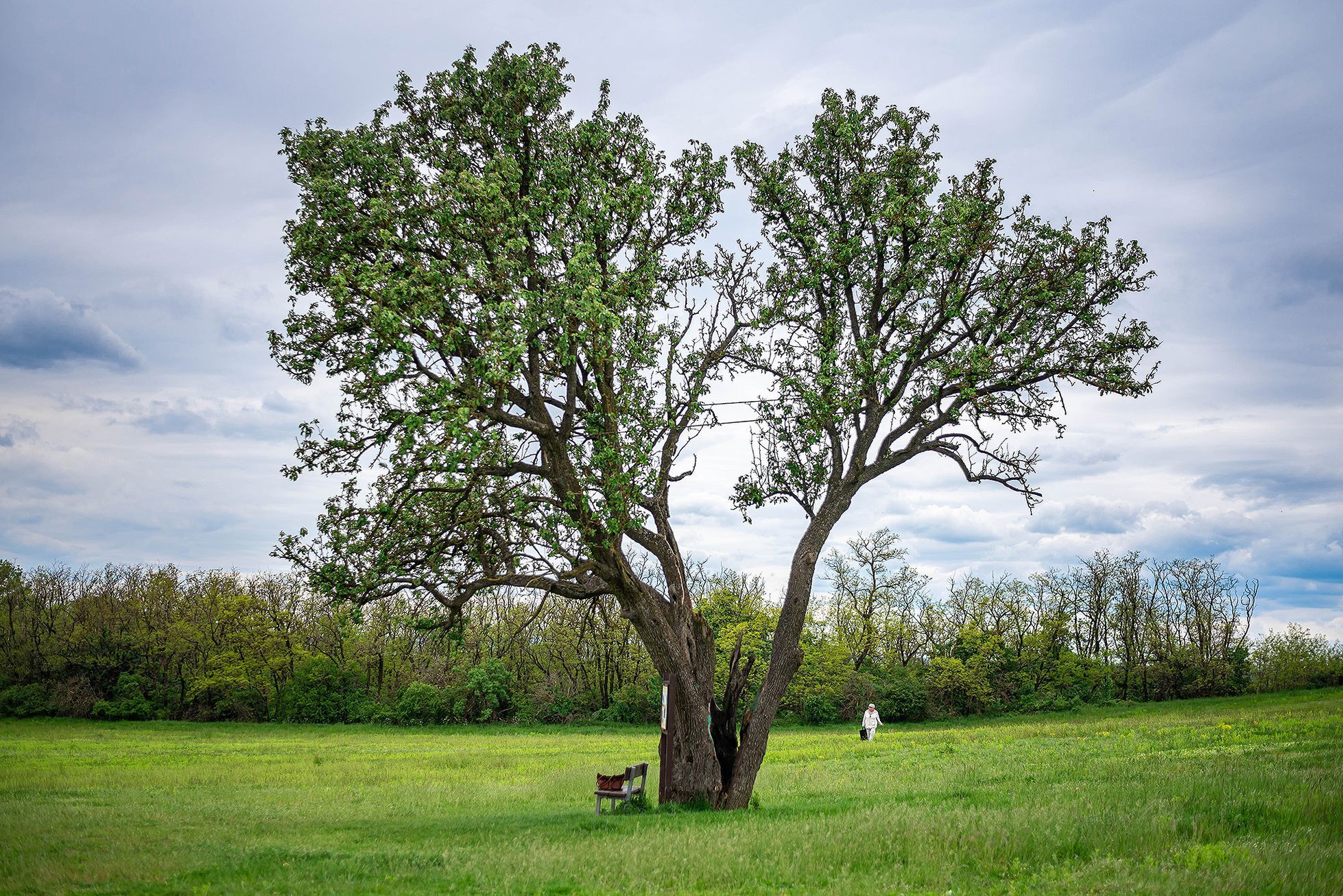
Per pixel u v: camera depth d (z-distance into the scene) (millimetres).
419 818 17609
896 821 13164
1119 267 20219
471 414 16422
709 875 10641
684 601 19641
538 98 18922
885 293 20531
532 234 18281
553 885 10453
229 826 16266
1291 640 76188
